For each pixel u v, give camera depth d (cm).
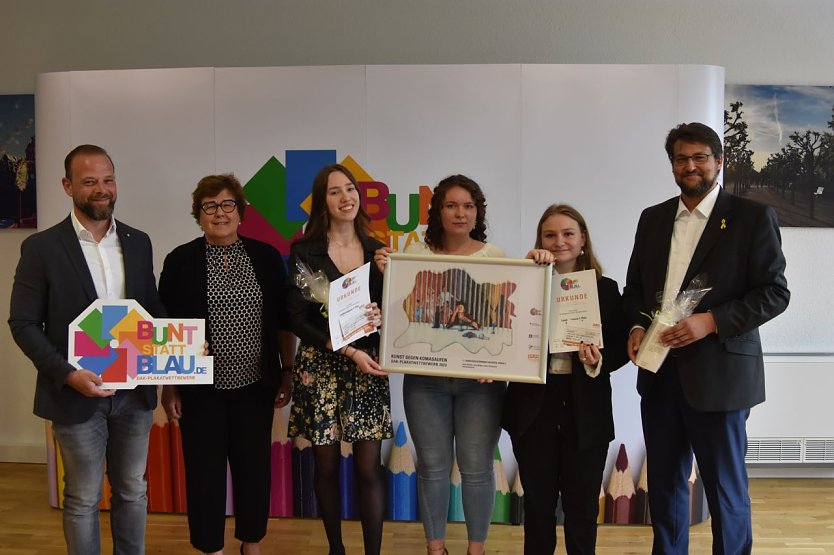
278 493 315
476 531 236
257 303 237
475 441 231
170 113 312
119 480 228
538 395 217
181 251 240
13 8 373
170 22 369
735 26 358
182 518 314
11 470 379
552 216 220
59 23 372
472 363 220
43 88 317
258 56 368
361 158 307
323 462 235
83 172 206
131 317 213
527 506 224
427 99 303
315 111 307
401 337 223
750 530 217
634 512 306
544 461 221
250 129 310
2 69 377
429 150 305
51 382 210
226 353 233
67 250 212
